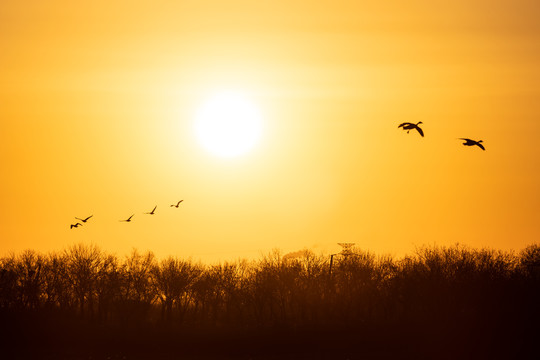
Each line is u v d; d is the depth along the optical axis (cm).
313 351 18800
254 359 18075
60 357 18250
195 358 18288
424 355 17812
